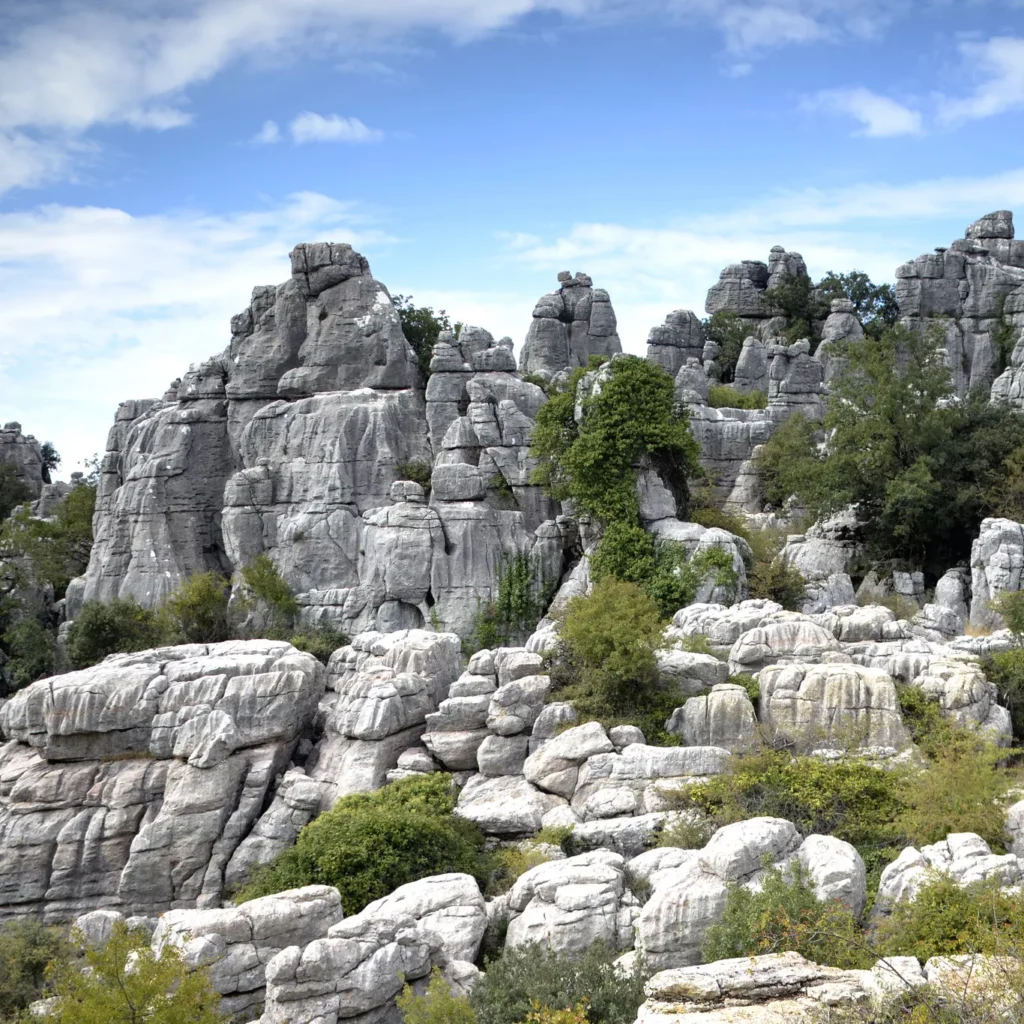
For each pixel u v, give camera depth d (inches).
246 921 1112.2
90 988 925.8
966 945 928.3
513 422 2508.6
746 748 1492.4
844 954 960.3
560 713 1578.5
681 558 2129.7
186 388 2874.0
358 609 2470.5
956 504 2250.2
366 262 2859.3
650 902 1069.8
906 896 1048.8
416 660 1733.5
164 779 1630.2
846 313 3902.6
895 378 2332.7
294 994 1021.8
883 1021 807.7
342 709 1704.0
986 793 1212.5
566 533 2429.9
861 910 1085.8
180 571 2765.7
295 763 1716.3
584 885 1141.1
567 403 2353.6
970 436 2336.4
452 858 1334.9
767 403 3159.5
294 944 1126.4
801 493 2418.8
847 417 2354.8
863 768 1365.7
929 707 1512.1
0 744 1825.8
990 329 3954.2
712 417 2785.4
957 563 2331.4
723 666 1631.4
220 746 1617.9
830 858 1101.1
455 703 1643.7
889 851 1225.4
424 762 1622.8
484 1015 975.0
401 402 2714.1
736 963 887.1
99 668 1722.4
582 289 4001.0
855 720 1502.2
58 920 1578.5
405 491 2508.6
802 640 1667.1
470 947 1131.9
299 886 1291.8
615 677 1574.8
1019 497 2208.4
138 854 1582.2
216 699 1665.8
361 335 2780.5
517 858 1350.9
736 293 4367.6
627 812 1413.6
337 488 2615.7
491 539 2427.4
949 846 1101.7
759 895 1030.4
